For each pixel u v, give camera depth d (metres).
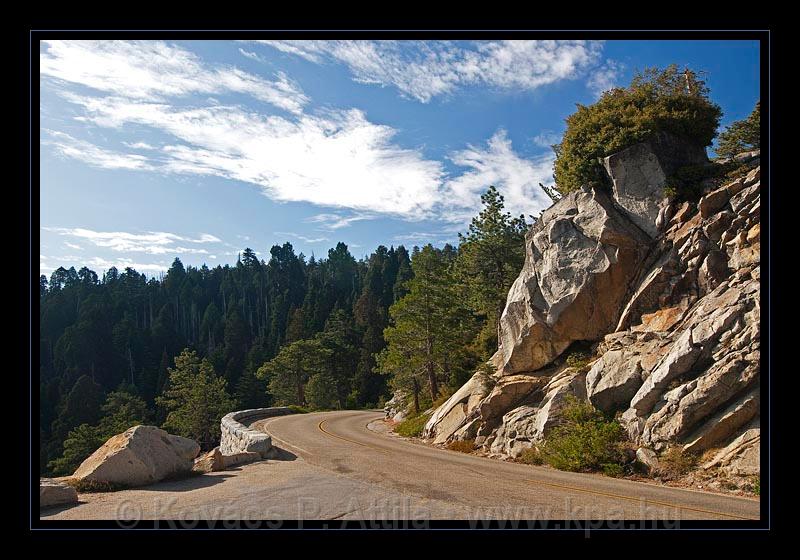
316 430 28.17
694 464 12.82
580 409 16.50
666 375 14.93
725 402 13.30
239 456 14.95
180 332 119.62
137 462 11.16
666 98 21.84
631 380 16.47
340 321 95.06
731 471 11.80
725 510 9.30
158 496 10.00
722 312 14.62
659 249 19.28
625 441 14.98
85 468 11.24
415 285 38.66
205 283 150.50
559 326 20.61
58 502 9.05
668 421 14.08
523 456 17.38
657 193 20.20
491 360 27.09
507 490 11.04
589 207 21.28
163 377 85.88
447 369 38.22
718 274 16.94
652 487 11.93
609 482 12.60
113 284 126.44
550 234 21.78
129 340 94.56
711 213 18.16
